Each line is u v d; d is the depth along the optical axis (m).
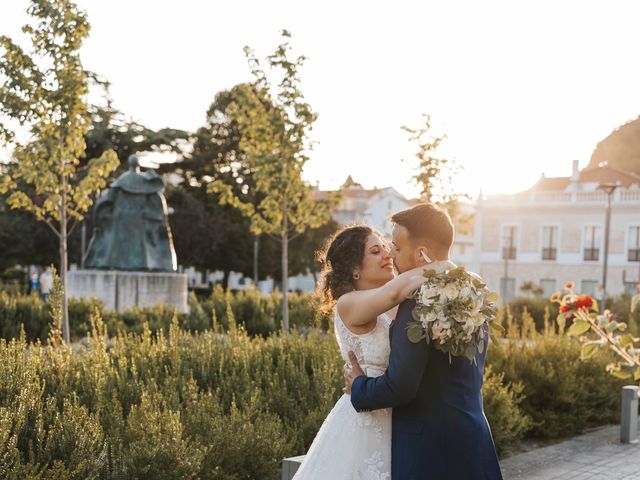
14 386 4.59
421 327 2.64
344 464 2.95
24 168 13.68
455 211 21.92
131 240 18.39
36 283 30.64
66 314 12.61
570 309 5.41
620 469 6.72
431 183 21.50
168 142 44.81
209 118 49.72
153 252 18.80
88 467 3.88
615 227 48.31
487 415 6.69
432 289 2.64
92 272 17.69
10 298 15.23
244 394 5.73
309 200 17.59
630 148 64.38
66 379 5.34
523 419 7.34
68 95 13.39
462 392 2.74
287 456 5.06
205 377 6.19
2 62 13.12
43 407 4.62
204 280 67.12
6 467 3.53
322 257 3.35
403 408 2.79
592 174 55.91
